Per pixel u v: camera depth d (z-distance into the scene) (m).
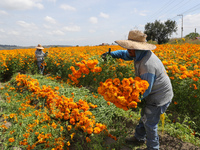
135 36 2.10
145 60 2.00
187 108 3.71
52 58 9.08
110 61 3.00
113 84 1.96
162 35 39.12
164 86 2.09
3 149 2.67
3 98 4.96
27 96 4.74
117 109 3.68
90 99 3.93
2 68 8.26
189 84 3.56
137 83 1.83
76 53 9.64
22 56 9.55
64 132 3.10
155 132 2.26
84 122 3.00
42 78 6.49
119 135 3.04
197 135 3.06
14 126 3.17
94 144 2.63
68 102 3.55
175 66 3.72
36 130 3.06
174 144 2.79
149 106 2.21
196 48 9.02
